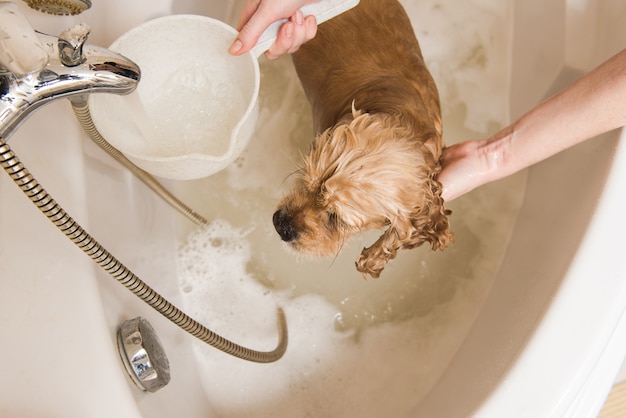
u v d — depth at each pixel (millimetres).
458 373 1424
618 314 1109
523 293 1371
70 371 1038
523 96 1829
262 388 1575
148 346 1171
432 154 1358
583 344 1086
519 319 1281
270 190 1809
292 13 1301
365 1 1599
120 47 1308
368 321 1696
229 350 1286
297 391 1584
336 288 1730
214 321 1641
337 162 1266
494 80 1957
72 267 1124
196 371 1549
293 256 1739
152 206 1608
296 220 1332
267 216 1779
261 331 1654
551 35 1678
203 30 1366
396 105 1386
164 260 1601
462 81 1972
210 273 1692
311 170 1324
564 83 1609
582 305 1119
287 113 1911
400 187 1239
